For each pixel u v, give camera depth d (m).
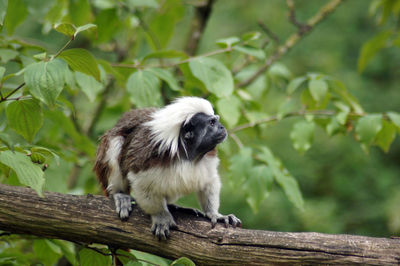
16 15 9.68
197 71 8.50
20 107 7.10
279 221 20.23
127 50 14.35
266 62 12.12
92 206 7.48
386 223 20.97
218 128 8.47
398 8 12.59
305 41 25.20
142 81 8.52
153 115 8.81
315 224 20.22
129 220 7.58
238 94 10.80
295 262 7.02
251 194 9.06
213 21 24.03
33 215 7.13
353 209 22.03
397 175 23.16
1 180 8.99
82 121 15.09
